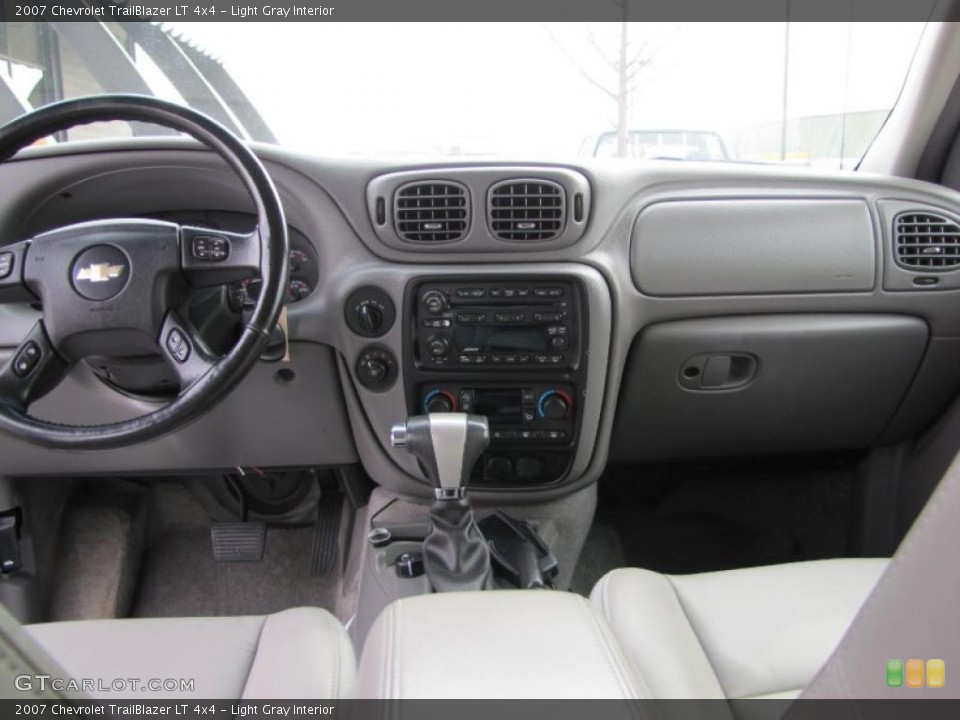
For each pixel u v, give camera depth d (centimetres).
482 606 64
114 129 134
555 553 141
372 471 134
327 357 128
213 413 132
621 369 129
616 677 53
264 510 174
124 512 166
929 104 129
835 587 88
